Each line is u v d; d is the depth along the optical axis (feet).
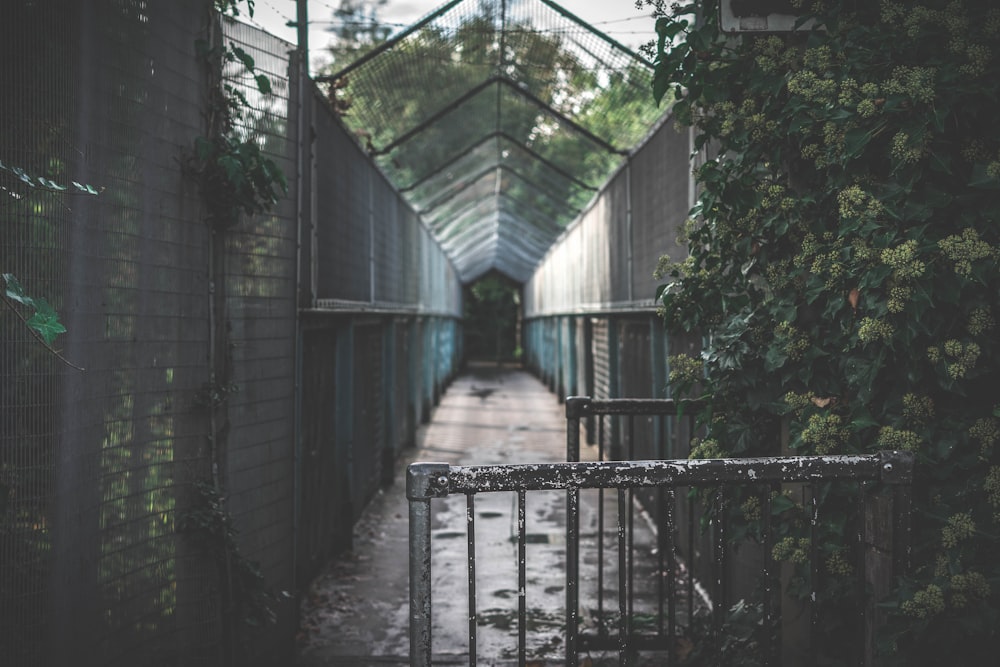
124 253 12.40
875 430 9.70
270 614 15.08
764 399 11.62
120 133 12.28
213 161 14.10
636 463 8.01
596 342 42.78
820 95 9.71
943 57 9.37
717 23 10.93
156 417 13.29
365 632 18.39
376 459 33.50
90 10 11.55
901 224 9.15
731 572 16.69
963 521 8.70
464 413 61.41
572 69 24.98
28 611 10.56
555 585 21.34
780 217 11.00
